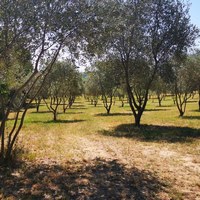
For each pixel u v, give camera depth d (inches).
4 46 505.7
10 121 1598.2
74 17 530.6
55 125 1370.6
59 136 1011.9
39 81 1200.8
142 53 1192.8
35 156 649.6
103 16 551.8
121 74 1275.8
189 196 415.2
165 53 1185.4
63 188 439.2
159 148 777.6
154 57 1186.6
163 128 1189.1
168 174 525.3
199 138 928.9
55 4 510.3
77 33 546.6
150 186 454.6
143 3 1087.6
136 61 1214.3
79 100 5241.1
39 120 1668.3
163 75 1235.9
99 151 743.1
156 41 1155.9
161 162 620.7
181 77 1724.9
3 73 549.6
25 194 409.4
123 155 693.9
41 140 905.5
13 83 576.4
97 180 482.6
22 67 567.2
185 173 533.3
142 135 1008.9
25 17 489.4
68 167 566.6
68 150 748.6
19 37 515.2
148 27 1143.6
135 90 1593.3
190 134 1014.4
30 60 548.1
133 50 1182.3
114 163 606.2
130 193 422.9
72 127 1289.4
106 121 1544.0
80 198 401.1
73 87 2052.2
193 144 825.5
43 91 1753.2
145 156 681.6
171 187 452.4
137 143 858.8
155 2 1122.7
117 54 1193.4
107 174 519.2
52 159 635.5
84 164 596.4
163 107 2687.0
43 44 527.2
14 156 593.0
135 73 1266.0
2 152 566.3
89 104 3772.1
